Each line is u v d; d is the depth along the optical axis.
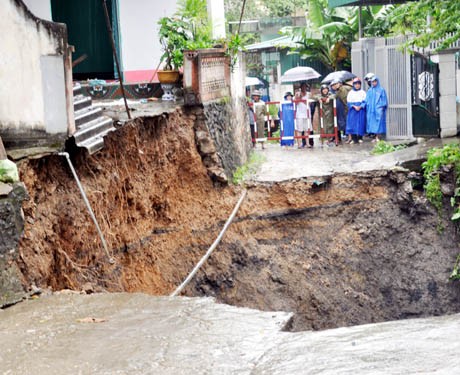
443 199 15.75
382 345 5.40
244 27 36.03
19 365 5.51
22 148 9.34
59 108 9.81
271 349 5.62
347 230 15.93
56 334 6.27
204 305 7.07
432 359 4.97
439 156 15.67
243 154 18.36
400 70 20.22
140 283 12.59
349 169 16.48
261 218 15.73
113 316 6.80
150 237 13.55
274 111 29.25
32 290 7.90
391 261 15.61
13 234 7.74
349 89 22.11
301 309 14.99
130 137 12.44
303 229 15.92
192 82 15.17
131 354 5.64
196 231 14.92
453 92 18.70
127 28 19.53
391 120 20.50
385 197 16.12
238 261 15.09
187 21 18.22
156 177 13.79
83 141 10.35
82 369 5.37
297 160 18.50
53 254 9.70
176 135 14.64
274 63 36.34
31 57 9.35
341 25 28.58
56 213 9.95
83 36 19.70
